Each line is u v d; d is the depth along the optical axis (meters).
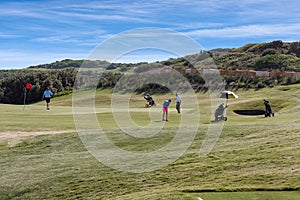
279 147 14.84
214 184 11.08
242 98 37.12
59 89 58.53
